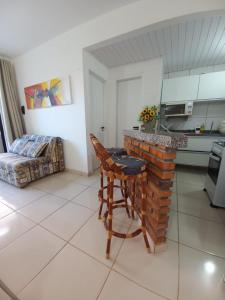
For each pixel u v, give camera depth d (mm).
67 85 2547
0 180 2625
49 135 3123
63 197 2033
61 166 2977
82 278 979
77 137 2742
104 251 1184
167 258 1124
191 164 3113
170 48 2518
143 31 1845
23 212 1701
